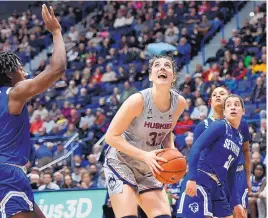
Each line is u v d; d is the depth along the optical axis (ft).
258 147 32.78
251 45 52.08
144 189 15.99
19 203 12.26
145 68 53.11
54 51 12.23
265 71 48.65
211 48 57.98
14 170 12.35
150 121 15.67
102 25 63.72
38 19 70.54
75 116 47.52
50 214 27.71
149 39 57.98
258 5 57.36
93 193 27.73
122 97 46.06
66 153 39.06
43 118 48.93
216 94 20.75
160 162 14.89
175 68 16.12
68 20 67.31
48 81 12.12
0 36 68.03
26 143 12.69
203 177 19.83
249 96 46.68
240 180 21.16
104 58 57.62
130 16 62.95
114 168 15.90
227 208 20.02
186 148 34.12
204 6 61.41
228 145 19.54
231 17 60.90
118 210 15.44
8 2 75.25
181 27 59.52
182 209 20.20
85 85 53.67
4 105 12.42
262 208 29.55
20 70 13.23
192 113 43.04
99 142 38.68
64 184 32.73
